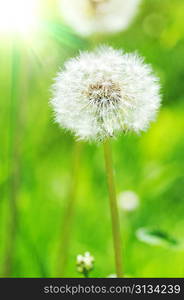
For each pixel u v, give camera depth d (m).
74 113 0.29
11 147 0.44
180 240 0.35
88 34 0.45
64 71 0.30
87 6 0.45
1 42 0.47
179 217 0.46
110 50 0.31
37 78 0.47
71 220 0.40
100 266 0.42
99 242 0.44
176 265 0.41
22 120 0.42
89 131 0.29
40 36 0.43
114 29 0.46
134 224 0.45
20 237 0.42
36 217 0.44
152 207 0.46
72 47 0.45
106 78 0.30
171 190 0.47
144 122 0.29
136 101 0.29
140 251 0.42
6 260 0.41
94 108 0.29
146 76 0.30
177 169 0.47
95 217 0.45
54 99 0.30
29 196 0.45
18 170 0.42
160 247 0.42
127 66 0.30
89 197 0.47
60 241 0.40
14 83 0.43
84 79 0.30
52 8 0.44
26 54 0.42
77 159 0.41
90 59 0.31
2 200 0.44
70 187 0.41
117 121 0.29
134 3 0.46
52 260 0.42
